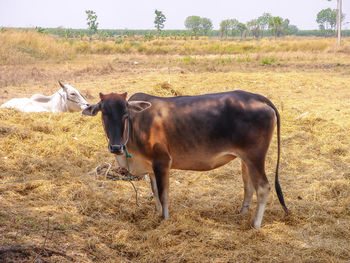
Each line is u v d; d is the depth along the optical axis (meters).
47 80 15.84
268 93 12.81
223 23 93.44
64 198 5.09
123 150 4.46
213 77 14.91
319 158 7.12
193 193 5.81
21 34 25.45
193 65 21.92
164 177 4.68
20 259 3.47
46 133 7.43
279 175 6.49
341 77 17.08
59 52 25.81
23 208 4.57
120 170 6.36
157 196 5.02
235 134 4.59
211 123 4.59
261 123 4.55
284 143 7.88
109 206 5.09
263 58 25.44
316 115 9.19
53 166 6.14
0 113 7.70
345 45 33.69
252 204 5.44
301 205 5.29
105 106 4.31
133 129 4.64
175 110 4.64
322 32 108.62
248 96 4.71
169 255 4.08
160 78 14.39
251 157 4.62
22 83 14.99
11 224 4.04
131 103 4.44
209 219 5.02
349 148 7.45
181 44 44.03
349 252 4.20
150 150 4.62
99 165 6.47
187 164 4.81
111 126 4.28
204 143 4.65
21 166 5.95
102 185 5.70
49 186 5.34
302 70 19.95
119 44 34.44
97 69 18.84
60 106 9.05
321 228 4.70
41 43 25.41
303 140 7.97
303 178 6.30
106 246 4.17
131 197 5.45
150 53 31.83
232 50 33.22
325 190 5.72
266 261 4.04
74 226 4.38
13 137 6.76
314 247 4.27
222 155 4.74
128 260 4.00
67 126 7.83
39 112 8.58
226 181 6.34
